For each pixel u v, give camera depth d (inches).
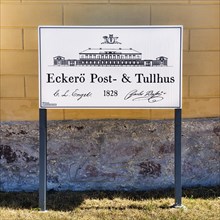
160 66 178.7
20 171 205.8
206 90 206.4
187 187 207.2
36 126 204.8
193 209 183.5
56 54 178.2
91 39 178.4
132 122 205.3
